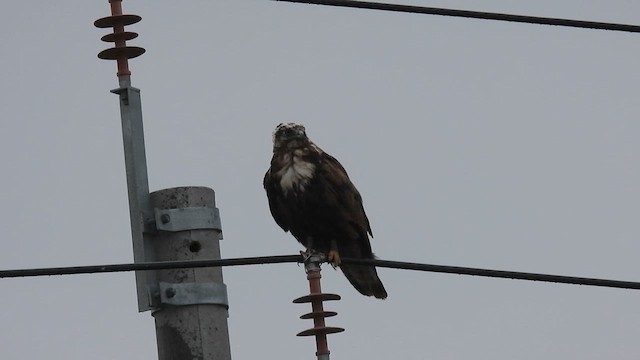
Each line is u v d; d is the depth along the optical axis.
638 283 14.41
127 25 13.04
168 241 12.38
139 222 12.39
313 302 13.02
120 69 12.88
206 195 12.52
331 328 12.96
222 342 12.13
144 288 12.19
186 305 12.07
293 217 17.52
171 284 12.12
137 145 12.68
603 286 14.38
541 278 14.18
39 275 12.18
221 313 12.23
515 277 14.13
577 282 14.23
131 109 12.77
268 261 12.96
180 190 12.45
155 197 12.51
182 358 11.98
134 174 12.58
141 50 12.93
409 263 14.12
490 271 14.02
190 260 12.19
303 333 13.02
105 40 12.93
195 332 12.02
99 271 12.15
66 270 12.19
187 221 12.37
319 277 13.15
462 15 15.21
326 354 12.88
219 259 12.31
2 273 12.17
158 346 12.19
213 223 12.48
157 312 12.21
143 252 12.34
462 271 13.94
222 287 12.30
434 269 14.00
